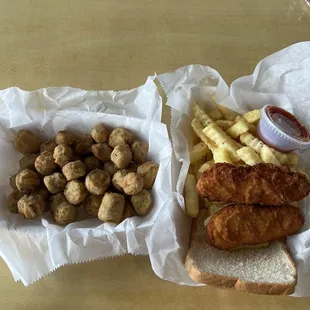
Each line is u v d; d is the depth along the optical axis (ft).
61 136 1.36
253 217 1.22
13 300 1.24
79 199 1.28
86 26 1.57
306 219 1.28
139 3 1.61
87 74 1.50
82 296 1.24
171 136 1.32
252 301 1.24
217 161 1.29
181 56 1.52
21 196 1.32
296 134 1.34
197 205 1.28
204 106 1.43
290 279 1.18
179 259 1.24
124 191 1.29
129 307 1.22
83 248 1.24
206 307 1.23
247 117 1.38
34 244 1.26
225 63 1.51
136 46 1.54
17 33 1.56
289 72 1.40
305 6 1.61
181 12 1.59
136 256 1.28
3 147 1.38
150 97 1.39
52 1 1.61
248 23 1.57
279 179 1.22
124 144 1.35
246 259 1.25
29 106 1.41
